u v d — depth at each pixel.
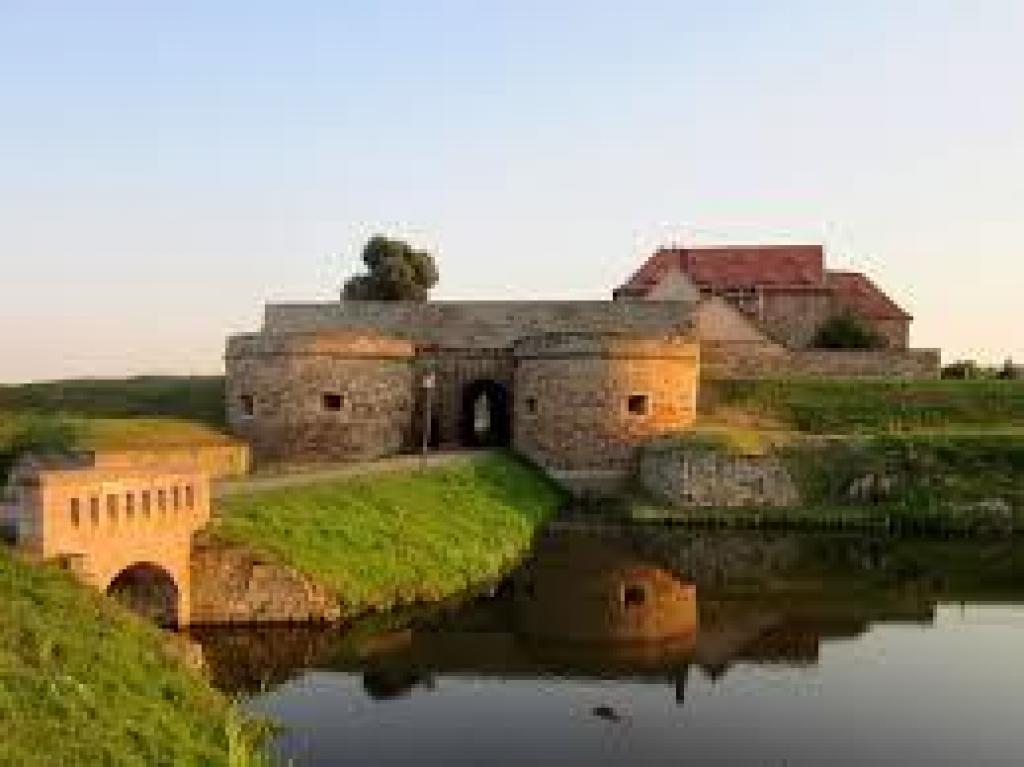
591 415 56.50
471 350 64.00
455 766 20.36
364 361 57.78
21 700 16.47
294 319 71.25
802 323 82.31
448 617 31.02
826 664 28.03
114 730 17.06
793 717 23.97
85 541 23.00
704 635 30.38
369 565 32.09
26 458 33.91
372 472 42.28
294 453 56.44
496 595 33.97
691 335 68.19
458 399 64.19
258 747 20.50
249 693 24.14
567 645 28.88
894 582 37.66
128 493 24.86
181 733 18.39
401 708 23.66
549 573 37.81
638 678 26.45
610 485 56.12
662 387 57.12
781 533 47.59
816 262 84.56
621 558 41.09
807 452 52.81
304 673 25.72
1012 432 55.66
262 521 30.84
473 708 23.80
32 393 67.69
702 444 52.44
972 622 32.38
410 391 60.59
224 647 27.28
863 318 80.25
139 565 26.36
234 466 51.12
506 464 53.25
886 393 64.81
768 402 64.44
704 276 83.94
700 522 49.25
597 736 22.44
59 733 16.16
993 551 43.72
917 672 27.41
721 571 39.19
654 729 22.95
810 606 34.22
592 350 56.47
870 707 24.69
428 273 86.81
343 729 22.17
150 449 45.56
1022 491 49.69
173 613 27.84
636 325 68.69
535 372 57.81
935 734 23.05
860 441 53.38
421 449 61.31
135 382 71.56
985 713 24.42
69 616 20.00
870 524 48.50
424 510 38.84
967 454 52.03
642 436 56.72
